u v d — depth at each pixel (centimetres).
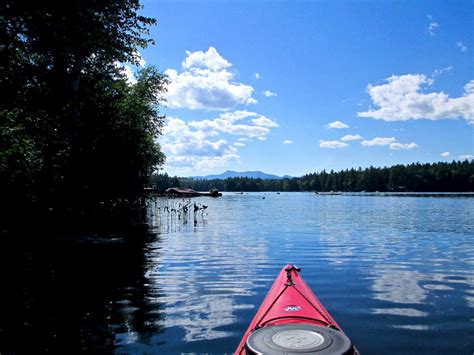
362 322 659
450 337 590
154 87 3759
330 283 947
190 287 911
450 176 17100
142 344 569
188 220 3114
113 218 3025
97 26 1855
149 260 1270
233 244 1672
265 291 875
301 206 5788
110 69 2658
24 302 786
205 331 622
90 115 2578
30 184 2195
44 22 1698
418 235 1992
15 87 1969
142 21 2136
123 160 2705
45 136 2208
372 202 7206
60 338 591
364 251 1464
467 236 1941
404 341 575
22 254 1377
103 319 680
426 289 886
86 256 1345
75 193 2405
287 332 405
